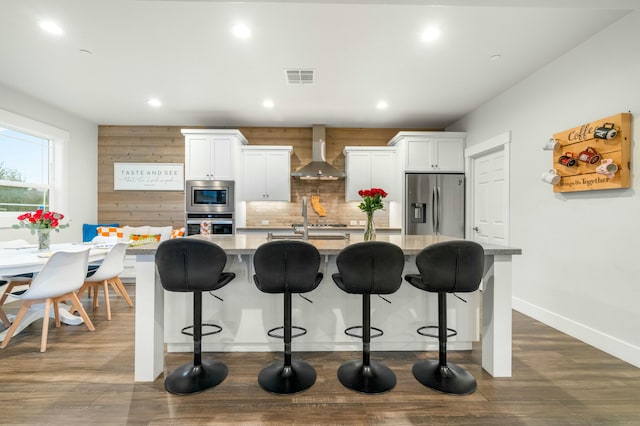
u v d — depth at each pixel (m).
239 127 4.85
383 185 4.62
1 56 2.63
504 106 3.36
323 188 4.97
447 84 3.18
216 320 2.17
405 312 2.19
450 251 1.60
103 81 3.13
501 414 1.53
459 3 1.66
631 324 2.04
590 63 2.33
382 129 4.93
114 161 4.75
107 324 2.69
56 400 1.62
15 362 2.02
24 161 3.68
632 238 2.03
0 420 1.46
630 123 2.04
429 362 1.98
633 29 2.02
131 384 1.78
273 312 2.18
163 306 1.95
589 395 1.68
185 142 4.34
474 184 4.13
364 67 2.81
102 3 1.95
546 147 2.57
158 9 2.01
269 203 4.96
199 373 1.82
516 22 2.14
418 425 1.45
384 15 2.07
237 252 1.81
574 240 2.45
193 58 2.66
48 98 3.62
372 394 1.68
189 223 4.27
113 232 4.11
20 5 1.96
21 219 2.55
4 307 3.14
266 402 1.62
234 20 2.13
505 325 1.86
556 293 2.62
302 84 3.20
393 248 1.60
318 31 2.25
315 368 1.96
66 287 2.32
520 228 3.07
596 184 2.21
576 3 1.67
